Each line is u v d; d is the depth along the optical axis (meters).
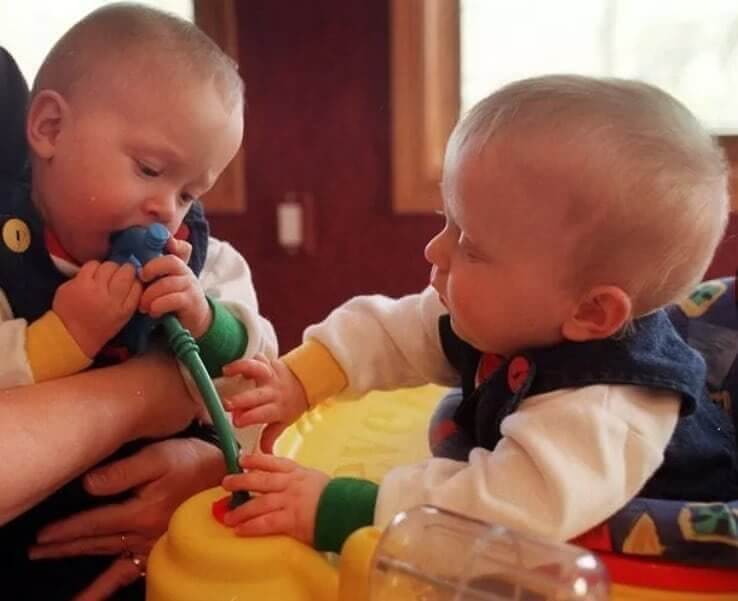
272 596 0.56
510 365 0.70
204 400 0.68
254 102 1.79
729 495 0.70
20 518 0.77
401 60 1.72
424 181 1.76
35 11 1.90
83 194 0.74
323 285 1.86
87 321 0.69
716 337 0.82
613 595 0.59
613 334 0.66
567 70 1.74
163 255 0.72
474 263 0.67
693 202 0.65
